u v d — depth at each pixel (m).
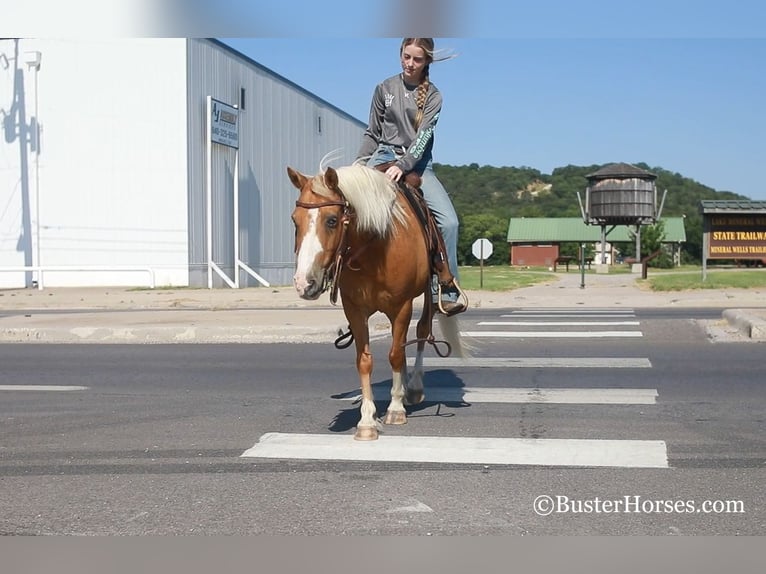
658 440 6.84
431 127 7.67
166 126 34.12
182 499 5.50
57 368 11.36
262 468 6.17
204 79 35.44
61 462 6.44
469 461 6.27
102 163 34.41
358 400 8.75
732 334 13.59
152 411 8.33
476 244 29.06
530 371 10.47
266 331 14.30
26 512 5.29
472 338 13.83
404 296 7.04
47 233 34.72
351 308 6.98
